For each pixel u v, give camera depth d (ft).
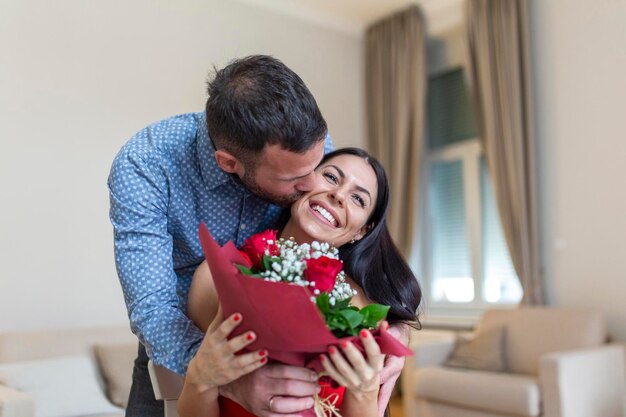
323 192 4.40
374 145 18.31
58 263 13.04
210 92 3.93
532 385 10.46
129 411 5.15
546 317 12.44
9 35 12.77
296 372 3.12
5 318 12.28
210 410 3.49
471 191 17.02
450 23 17.06
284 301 2.58
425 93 17.11
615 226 13.10
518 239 14.48
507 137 14.73
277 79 3.71
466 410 11.49
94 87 13.79
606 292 13.17
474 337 13.15
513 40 14.73
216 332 2.97
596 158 13.52
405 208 17.22
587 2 13.82
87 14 13.83
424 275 17.95
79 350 11.69
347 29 18.74
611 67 13.33
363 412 3.48
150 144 4.49
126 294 4.12
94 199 13.64
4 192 12.48
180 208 4.60
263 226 5.03
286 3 17.24
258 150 3.67
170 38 15.07
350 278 4.64
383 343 3.06
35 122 12.95
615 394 10.94
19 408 8.63
